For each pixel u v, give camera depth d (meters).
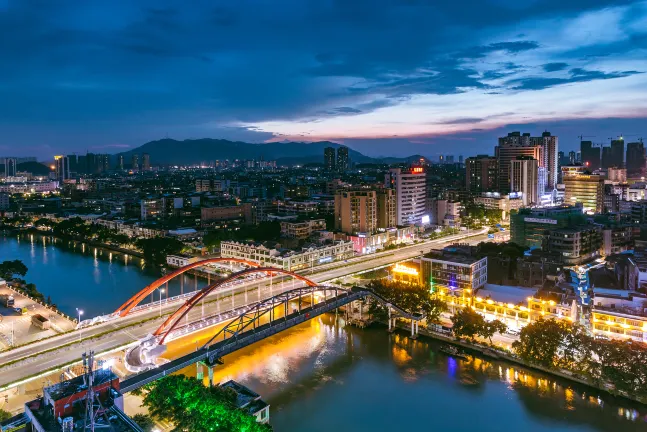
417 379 152.12
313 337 186.88
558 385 146.50
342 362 164.25
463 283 195.62
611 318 156.00
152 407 121.25
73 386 102.62
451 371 157.00
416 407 136.12
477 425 127.50
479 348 168.88
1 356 145.38
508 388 145.62
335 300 182.88
